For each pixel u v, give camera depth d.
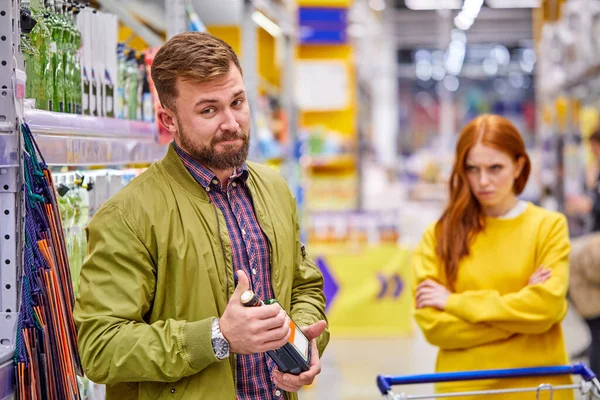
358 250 7.86
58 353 1.91
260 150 5.30
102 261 1.90
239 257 2.04
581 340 7.26
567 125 9.74
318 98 9.70
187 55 1.87
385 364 6.70
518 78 35.56
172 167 2.01
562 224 2.95
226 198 2.06
